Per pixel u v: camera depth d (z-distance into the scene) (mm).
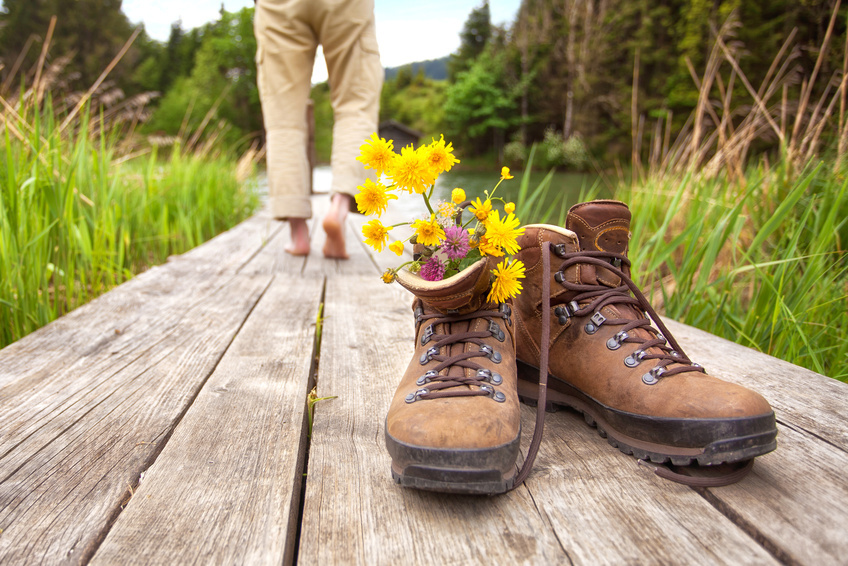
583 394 1044
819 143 2613
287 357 1491
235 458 948
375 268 2797
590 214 1077
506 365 952
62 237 2232
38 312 1918
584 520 764
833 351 1787
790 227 2219
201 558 692
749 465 841
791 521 740
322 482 873
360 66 2621
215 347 1564
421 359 974
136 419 1104
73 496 837
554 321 1096
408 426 802
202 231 4449
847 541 699
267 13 2551
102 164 2799
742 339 1875
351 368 1425
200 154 5312
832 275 1858
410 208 4969
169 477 883
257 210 6496
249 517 778
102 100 3389
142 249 3250
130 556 695
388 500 821
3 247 1794
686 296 2109
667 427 859
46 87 2602
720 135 3135
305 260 2994
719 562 673
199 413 1129
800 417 1075
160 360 1452
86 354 1486
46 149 2307
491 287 980
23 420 1091
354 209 2928
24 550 713
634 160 4082
